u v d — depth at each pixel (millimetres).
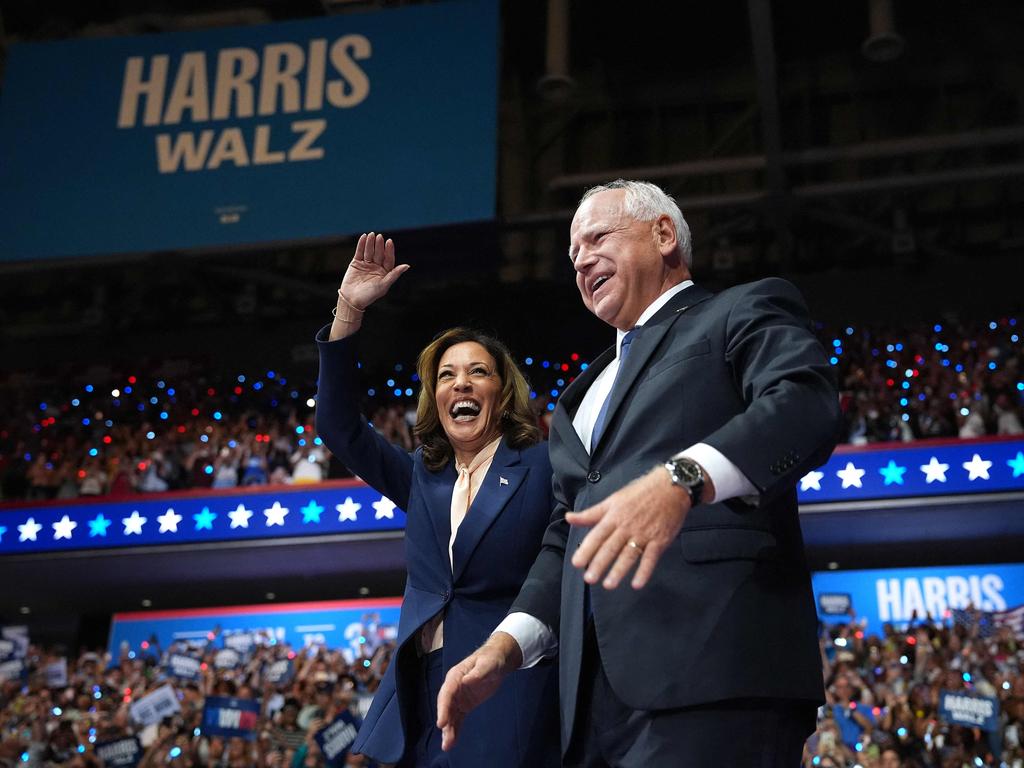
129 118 16109
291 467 15586
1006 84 18328
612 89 19828
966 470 13516
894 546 14719
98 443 17016
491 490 2861
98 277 19688
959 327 16531
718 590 1865
